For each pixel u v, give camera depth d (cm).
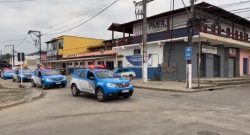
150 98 1512
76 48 5909
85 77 1592
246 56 3825
